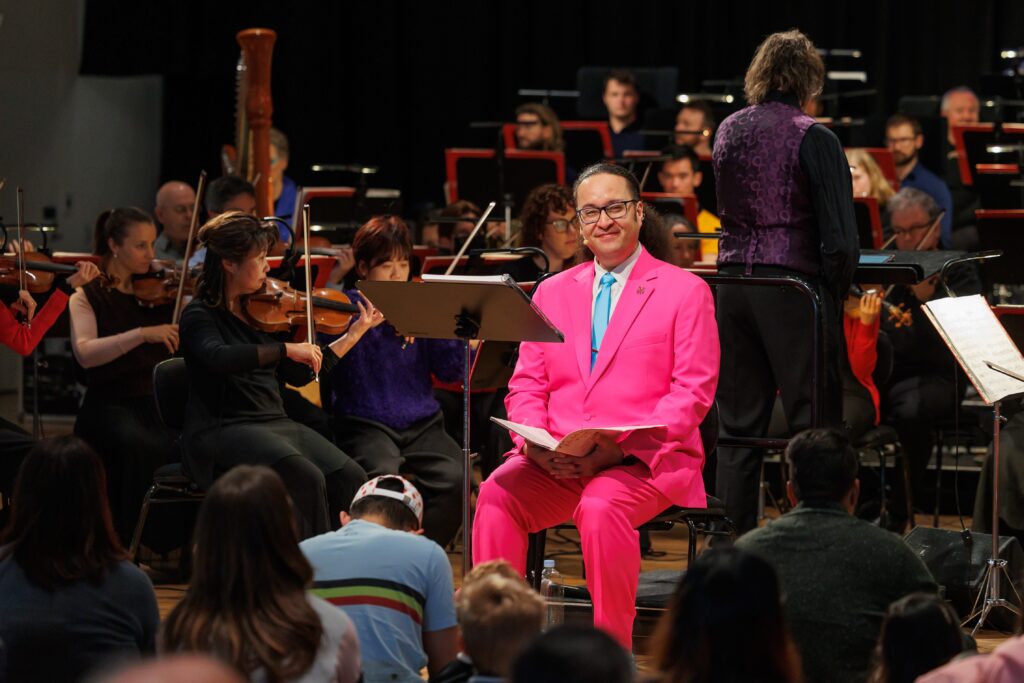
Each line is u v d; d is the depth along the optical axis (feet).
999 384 19.76
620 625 18.21
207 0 52.01
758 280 20.93
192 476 21.58
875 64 52.39
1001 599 21.01
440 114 54.13
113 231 25.61
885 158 40.16
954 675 10.96
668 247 20.56
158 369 22.48
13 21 48.06
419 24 53.98
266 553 12.23
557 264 26.25
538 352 20.15
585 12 54.03
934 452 33.55
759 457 22.40
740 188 21.93
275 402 22.31
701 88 53.57
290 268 25.38
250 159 32.86
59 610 13.85
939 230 30.73
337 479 21.80
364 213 34.81
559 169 36.47
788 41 21.98
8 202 48.32
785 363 21.62
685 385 18.95
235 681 6.96
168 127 53.47
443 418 25.82
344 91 54.24
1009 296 32.07
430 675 14.87
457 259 26.22
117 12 50.98
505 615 11.68
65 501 13.94
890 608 12.45
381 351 23.91
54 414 42.86
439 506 23.29
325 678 12.41
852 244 21.18
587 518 18.12
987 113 46.29
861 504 29.35
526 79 54.49
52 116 49.96
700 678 10.68
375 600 14.23
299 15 52.80
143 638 14.26
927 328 29.55
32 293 25.72
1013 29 50.90
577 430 17.94
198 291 21.99
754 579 10.73
